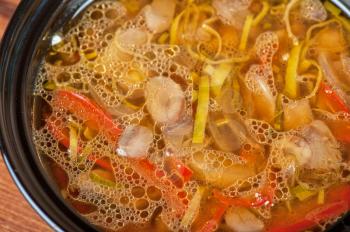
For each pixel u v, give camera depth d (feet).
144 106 1.09
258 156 1.06
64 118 1.07
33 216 1.11
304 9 1.19
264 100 1.10
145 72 1.12
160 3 1.17
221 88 1.10
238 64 1.13
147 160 1.05
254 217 1.03
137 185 1.04
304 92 1.11
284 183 1.05
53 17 1.10
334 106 1.11
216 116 1.08
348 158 1.07
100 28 1.16
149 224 1.03
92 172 1.04
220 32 1.16
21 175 0.94
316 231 1.02
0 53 1.02
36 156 1.00
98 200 1.03
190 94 1.09
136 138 1.05
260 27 1.17
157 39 1.15
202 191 1.03
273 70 1.13
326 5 1.18
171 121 1.07
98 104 1.09
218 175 1.04
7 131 0.97
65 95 1.09
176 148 1.06
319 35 1.17
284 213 1.04
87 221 0.98
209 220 1.03
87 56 1.13
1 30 1.21
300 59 1.14
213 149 1.06
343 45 1.16
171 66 1.12
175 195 1.04
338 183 1.06
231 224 1.02
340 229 0.97
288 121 1.08
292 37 1.16
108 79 1.11
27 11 1.05
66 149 1.06
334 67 1.13
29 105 1.05
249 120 1.08
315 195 1.05
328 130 1.08
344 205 1.03
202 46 1.15
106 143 1.06
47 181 0.98
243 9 1.18
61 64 1.12
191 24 1.16
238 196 1.04
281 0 1.20
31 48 1.06
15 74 1.03
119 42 1.13
